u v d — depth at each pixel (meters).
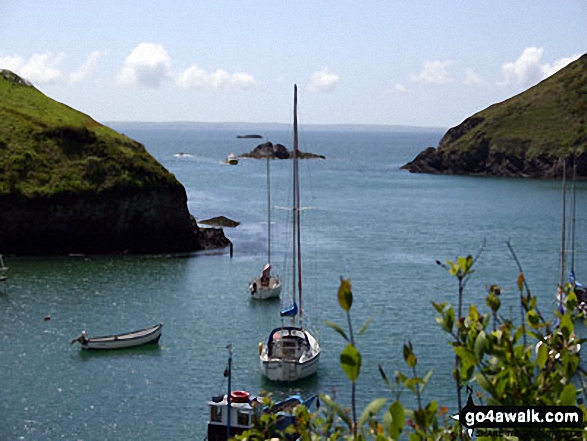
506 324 8.22
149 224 95.44
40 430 37.06
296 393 42.41
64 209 92.88
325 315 59.91
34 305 62.50
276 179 199.88
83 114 122.81
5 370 45.62
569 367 7.70
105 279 74.44
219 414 35.78
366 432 8.25
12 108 112.56
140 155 102.69
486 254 89.25
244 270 80.00
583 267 80.81
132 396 41.81
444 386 42.31
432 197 159.12
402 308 61.50
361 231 108.19
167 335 54.09
